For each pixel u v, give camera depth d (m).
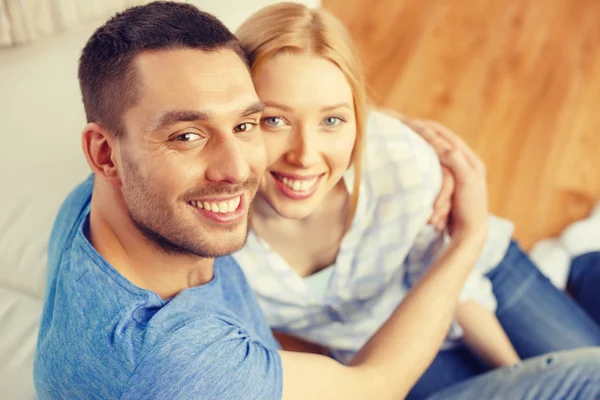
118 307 0.60
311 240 1.04
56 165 1.14
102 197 0.64
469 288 1.23
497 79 2.37
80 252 0.64
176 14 0.59
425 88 2.33
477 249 1.01
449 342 1.28
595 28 2.60
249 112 0.60
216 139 0.59
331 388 0.75
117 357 0.58
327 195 1.01
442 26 2.61
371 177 1.02
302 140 0.88
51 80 1.27
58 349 0.62
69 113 1.22
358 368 0.81
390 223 1.04
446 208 1.07
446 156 1.08
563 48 2.51
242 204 0.64
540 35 2.57
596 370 1.01
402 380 0.83
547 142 2.14
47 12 1.34
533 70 2.41
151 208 0.60
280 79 0.84
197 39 0.57
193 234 0.61
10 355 0.96
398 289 1.18
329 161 0.92
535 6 2.72
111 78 0.56
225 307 0.74
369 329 1.17
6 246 1.07
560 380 1.02
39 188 1.12
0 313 1.01
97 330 0.60
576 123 2.21
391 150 1.03
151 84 0.56
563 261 1.67
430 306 0.91
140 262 0.66
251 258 1.04
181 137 0.58
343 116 0.89
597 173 2.05
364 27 2.62
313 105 0.85
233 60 0.59
